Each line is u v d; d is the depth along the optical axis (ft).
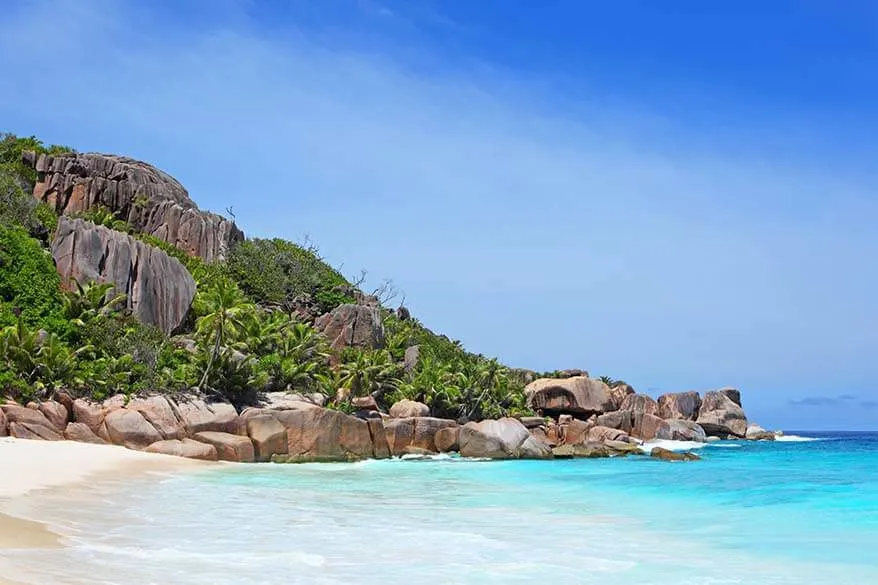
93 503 67.10
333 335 218.59
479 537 59.93
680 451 193.16
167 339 171.22
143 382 142.41
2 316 148.87
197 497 78.28
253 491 87.81
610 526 68.49
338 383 179.01
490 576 46.14
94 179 225.35
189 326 191.83
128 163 252.01
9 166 214.90
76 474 88.38
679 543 60.34
